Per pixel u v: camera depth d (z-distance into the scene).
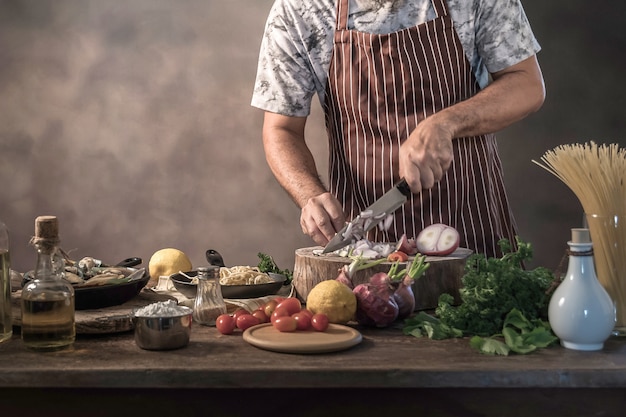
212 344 1.51
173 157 4.49
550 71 4.30
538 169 4.35
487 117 2.11
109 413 1.37
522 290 1.56
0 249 1.56
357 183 2.38
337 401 1.37
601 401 1.34
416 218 2.29
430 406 1.36
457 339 1.53
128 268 1.93
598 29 4.27
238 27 4.41
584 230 1.44
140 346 1.48
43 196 4.52
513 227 2.47
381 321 1.61
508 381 1.32
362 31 2.32
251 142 4.47
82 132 4.48
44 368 1.35
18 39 4.43
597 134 4.32
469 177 2.30
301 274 1.86
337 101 2.38
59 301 1.47
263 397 1.37
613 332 1.52
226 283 1.86
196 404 1.37
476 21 2.27
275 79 2.39
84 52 4.44
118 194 4.51
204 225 4.52
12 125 4.48
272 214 4.50
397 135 2.32
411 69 2.28
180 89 4.45
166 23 4.42
